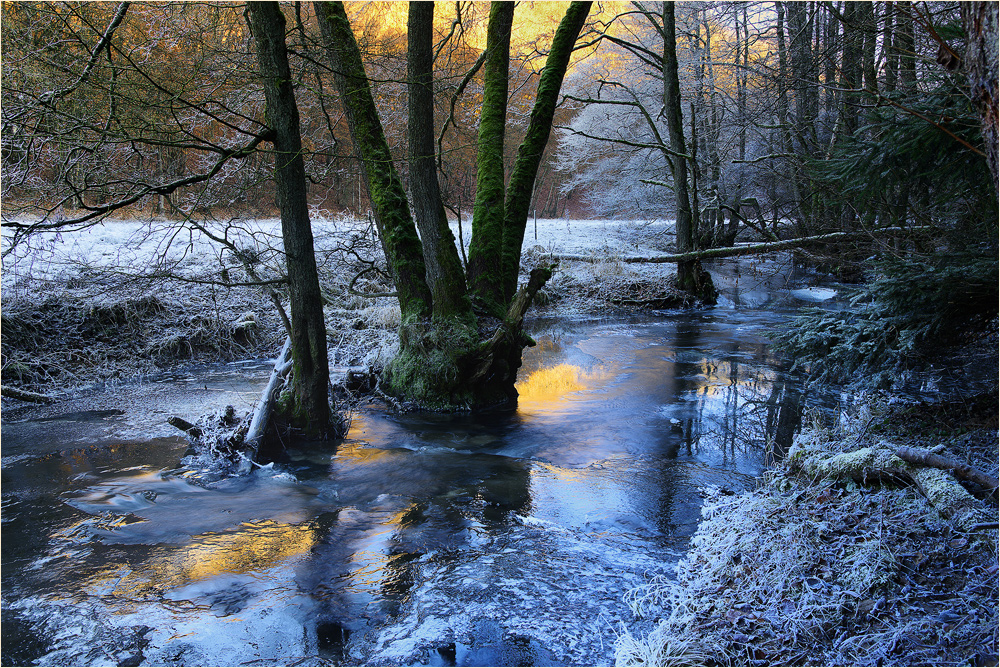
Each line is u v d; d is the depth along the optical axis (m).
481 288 9.17
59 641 3.55
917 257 6.12
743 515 4.57
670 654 3.10
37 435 7.15
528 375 10.15
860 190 6.55
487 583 4.05
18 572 4.31
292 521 5.12
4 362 8.68
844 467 4.52
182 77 6.63
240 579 4.21
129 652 3.46
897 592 3.22
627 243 23.17
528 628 3.55
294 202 6.50
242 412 7.71
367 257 13.80
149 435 7.18
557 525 4.94
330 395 8.00
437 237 8.45
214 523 5.09
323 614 3.80
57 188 6.38
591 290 17.47
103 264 10.80
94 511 5.29
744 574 3.75
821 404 7.95
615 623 3.57
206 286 11.35
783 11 16.44
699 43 22.77
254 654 3.43
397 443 7.04
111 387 9.05
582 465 6.29
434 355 8.37
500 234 9.30
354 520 5.12
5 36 6.14
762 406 8.08
